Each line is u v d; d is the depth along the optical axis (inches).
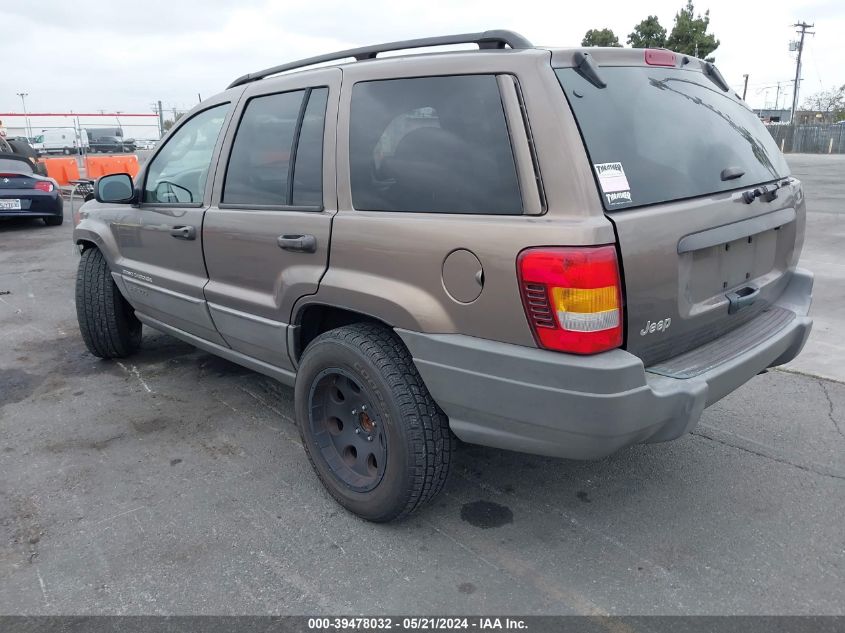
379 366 102.0
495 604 93.8
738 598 94.1
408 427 100.9
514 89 90.9
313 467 119.5
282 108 123.7
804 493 119.8
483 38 99.3
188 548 107.0
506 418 92.4
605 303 83.4
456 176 95.2
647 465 130.6
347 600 95.0
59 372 185.0
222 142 136.0
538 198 87.0
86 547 107.4
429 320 95.7
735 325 111.4
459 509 117.1
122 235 167.5
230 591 97.0
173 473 130.3
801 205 125.4
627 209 88.1
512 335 88.7
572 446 89.3
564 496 120.7
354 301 105.6
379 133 105.5
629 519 113.3
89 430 149.0
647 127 97.3
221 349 149.7
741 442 138.5
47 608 94.0
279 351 126.9
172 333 167.0
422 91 101.0
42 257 359.9
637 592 95.7
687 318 97.1
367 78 108.9
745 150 113.7
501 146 91.0
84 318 182.2
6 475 130.0
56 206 466.3
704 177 101.4
